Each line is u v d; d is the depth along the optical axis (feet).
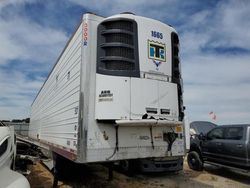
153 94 17.57
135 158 17.54
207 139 32.89
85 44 17.04
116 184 23.82
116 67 16.88
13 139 14.80
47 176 26.99
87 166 30.17
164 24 19.20
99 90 16.75
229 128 30.17
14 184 9.94
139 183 24.62
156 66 18.06
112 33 17.30
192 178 28.43
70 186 22.94
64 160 23.16
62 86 22.98
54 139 24.63
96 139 16.43
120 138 17.19
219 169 35.17
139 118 16.83
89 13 17.47
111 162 18.54
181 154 19.56
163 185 24.36
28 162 19.98
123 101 16.55
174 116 18.38
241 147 27.48
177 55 19.69
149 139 18.28
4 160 11.96
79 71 17.57
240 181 27.91
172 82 18.75
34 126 46.47
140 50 17.63
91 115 16.52
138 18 18.04
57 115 24.22
